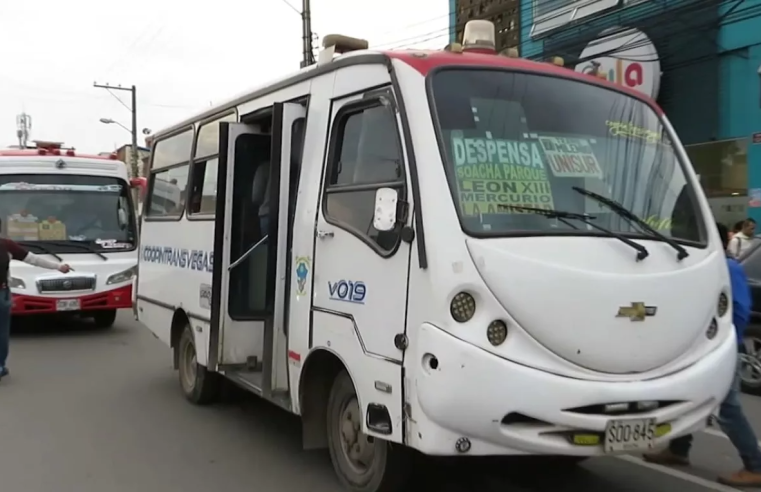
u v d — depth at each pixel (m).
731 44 14.74
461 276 4.00
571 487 5.40
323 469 5.82
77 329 13.77
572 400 3.97
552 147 4.66
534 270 4.05
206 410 7.71
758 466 5.43
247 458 6.12
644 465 5.92
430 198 4.18
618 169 4.82
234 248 6.45
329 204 5.11
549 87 4.91
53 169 13.06
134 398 8.27
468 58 4.80
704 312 4.49
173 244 8.16
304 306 5.31
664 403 4.27
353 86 5.03
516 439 3.98
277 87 6.11
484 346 3.96
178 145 8.36
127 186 13.66
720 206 14.98
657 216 4.77
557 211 4.41
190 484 5.52
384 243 4.46
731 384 4.79
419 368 4.06
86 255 12.85
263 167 6.56
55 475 5.75
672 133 5.29
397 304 4.30
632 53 16.19
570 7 17.89
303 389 5.33
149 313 9.04
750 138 14.42
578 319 4.06
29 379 9.33
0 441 6.66
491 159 4.43
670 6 15.64
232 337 6.44
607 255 4.27
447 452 3.99
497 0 20.77
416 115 4.40
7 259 9.19
